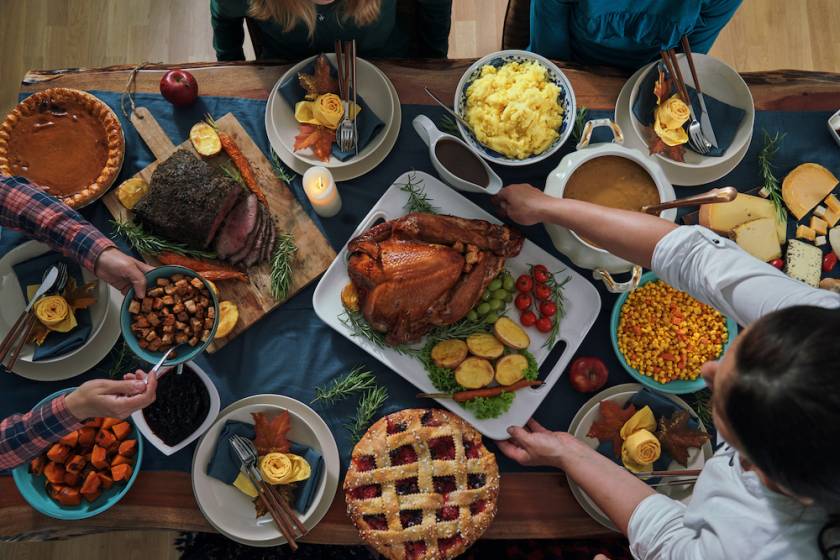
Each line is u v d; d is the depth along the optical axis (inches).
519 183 85.3
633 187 78.5
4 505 77.0
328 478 78.4
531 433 76.7
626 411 78.7
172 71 81.6
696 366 80.4
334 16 85.9
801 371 37.0
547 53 95.5
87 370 79.7
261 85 86.3
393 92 85.5
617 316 81.2
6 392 78.7
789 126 86.7
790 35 144.3
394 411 81.2
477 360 79.4
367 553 88.7
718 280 57.5
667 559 57.9
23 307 78.3
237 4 87.2
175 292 74.2
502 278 80.8
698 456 78.0
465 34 143.5
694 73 81.4
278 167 84.2
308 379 81.6
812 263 82.4
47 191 80.6
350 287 79.7
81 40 141.8
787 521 49.3
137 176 82.1
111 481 76.7
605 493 68.9
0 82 140.1
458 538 75.5
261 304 81.4
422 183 83.5
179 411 76.0
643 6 79.2
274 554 88.0
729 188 67.2
